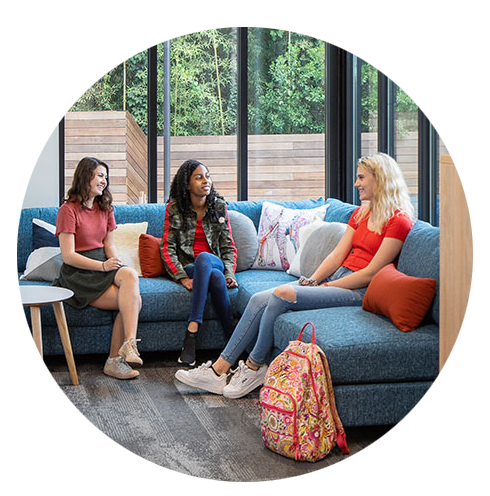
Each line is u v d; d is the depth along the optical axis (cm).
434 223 393
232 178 538
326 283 357
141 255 439
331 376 284
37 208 465
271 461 274
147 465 271
